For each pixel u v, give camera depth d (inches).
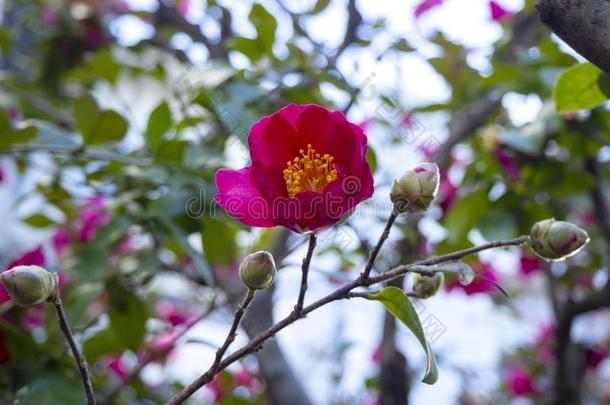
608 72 17.6
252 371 40.0
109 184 30.3
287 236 33.3
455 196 35.4
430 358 18.1
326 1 35.9
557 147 33.1
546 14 17.8
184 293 47.2
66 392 24.5
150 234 29.4
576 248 18.3
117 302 28.3
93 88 43.6
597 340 49.1
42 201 37.9
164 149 28.5
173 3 44.3
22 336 24.8
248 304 18.5
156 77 40.2
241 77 28.2
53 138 28.8
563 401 36.6
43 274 18.2
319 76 30.5
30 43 48.3
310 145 19.3
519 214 32.1
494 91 36.4
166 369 41.3
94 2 45.4
